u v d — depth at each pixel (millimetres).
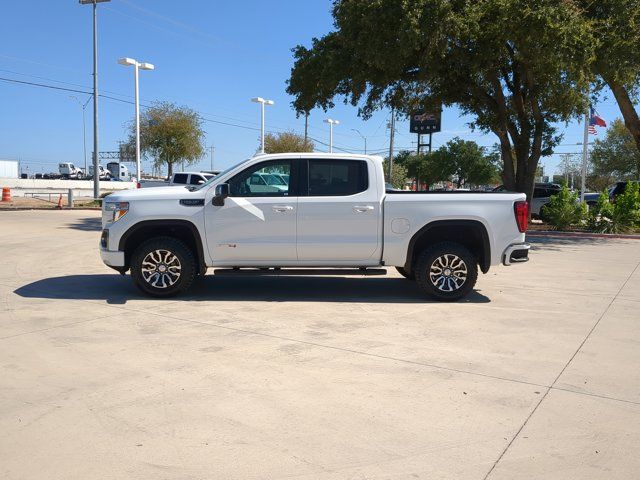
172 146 44625
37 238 15852
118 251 8094
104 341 6113
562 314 7785
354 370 5355
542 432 4148
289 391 4816
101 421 4191
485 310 7930
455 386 5004
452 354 5898
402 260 8305
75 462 3611
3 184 54125
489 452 3838
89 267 11000
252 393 4758
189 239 8500
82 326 6684
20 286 9016
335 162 8273
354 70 19312
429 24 16188
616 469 3652
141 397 4637
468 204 8227
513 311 7910
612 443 4000
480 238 8367
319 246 8172
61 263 11461
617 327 7113
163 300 8141
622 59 17375
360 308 7887
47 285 9117
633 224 21625
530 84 20500
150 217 8031
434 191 8867
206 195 8117
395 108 23734
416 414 4410
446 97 22047
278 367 5398
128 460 3646
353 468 3594
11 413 4305
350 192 8203
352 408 4496
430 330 6805
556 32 15836
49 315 7180
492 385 5047
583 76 16656
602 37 17359
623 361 5770
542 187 28125
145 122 45125
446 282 8320
